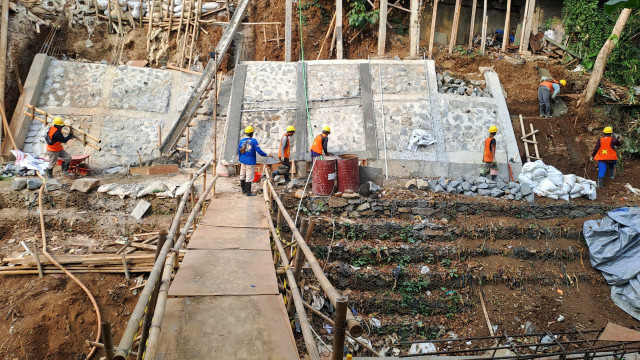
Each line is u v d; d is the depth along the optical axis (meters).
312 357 3.29
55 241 9.07
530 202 10.65
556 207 10.45
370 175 11.35
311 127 12.42
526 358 6.26
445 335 8.01
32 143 12.54
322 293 7.90
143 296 3.58
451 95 13.07
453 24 14.83
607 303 8.80
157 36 15.12
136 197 10.08
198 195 10.27
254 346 3.84
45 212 9.70
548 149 12.94
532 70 14.22
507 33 15.38
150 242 8.99
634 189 12.04
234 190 10.78
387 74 13.23
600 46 14.90
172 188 10.27
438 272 8.74
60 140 10.70
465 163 12.05
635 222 9.27
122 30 15.02
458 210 10.18
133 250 8.60
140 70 14.26
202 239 6.70
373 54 14.63
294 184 10.88
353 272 8.50
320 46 15.18
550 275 9.12
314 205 10.03
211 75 13.38
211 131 13.58
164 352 3.67
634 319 8.45
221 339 3.91
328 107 12.75
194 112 13.08
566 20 15.60
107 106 13.50
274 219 9.35
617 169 13.17
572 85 14.39
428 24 15.77
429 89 12.99
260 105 12.76
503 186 11.35
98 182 10.34
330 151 12.09
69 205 10.03
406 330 7.92
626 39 15.18
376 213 10.07
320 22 15.34
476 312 8.44
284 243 8.47
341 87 13.03
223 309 4.44
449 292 8.57
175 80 14.38
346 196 10.10
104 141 12.98
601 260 9.21
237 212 8.46
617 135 13.52
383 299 8.25
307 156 12.01
